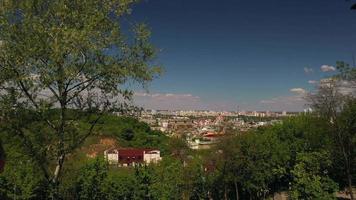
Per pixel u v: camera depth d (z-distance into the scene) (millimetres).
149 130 158625
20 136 18156
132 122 150250
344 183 58188
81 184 36312
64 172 21219
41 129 18484
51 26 17719
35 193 37375
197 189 66438
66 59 17547
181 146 84250
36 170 20391
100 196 40344
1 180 38406
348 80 37531
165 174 63312
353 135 44219
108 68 18219
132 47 19141
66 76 16812
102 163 41656
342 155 44750
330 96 44812
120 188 53906
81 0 18094
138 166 59812
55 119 18594
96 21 17516
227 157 64562
